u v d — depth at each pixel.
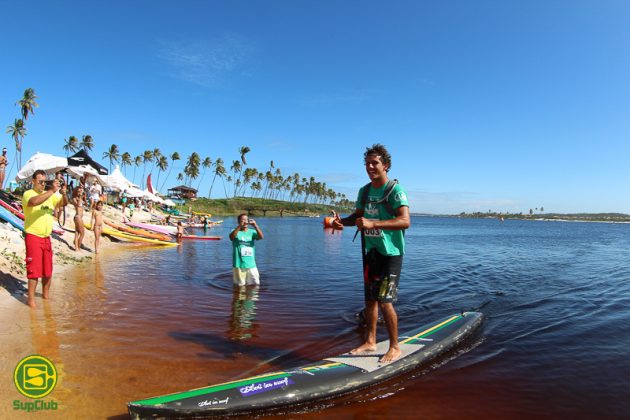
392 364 4.27
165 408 3.15
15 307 6.14
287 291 8.61
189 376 4.05
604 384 4.16
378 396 3.81
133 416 3.08
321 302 7.65
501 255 18.69
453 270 12.84
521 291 9.22
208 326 5.83
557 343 5.43
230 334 5.50
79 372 4.00
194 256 14.59
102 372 4.04
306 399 3.58
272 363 4.49
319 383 3.76
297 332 5.70
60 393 3.56
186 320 6.07
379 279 4.36
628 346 5.33
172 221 38.22
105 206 27.92
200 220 42.78
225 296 7.91
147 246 17.81
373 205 4.37
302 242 24.28
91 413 3.25
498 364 4.66
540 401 3.77
